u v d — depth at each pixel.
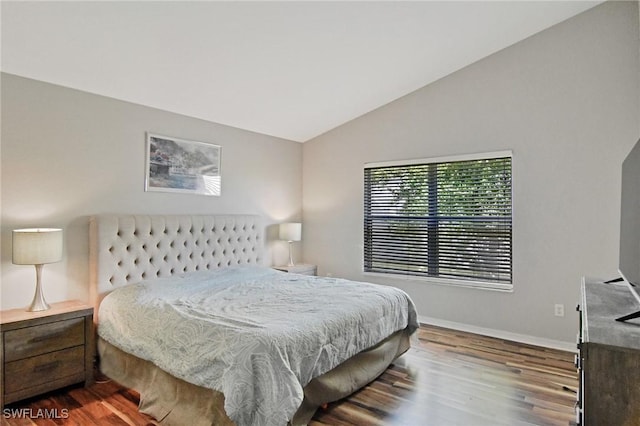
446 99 4.22
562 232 3.57
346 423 2.30
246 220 4.48
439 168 4.31
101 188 3.31
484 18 3.23
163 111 3.80
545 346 3.64
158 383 2.38
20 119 2.85
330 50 3.29
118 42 2.68
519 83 3.78
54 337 2.63
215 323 2.28
